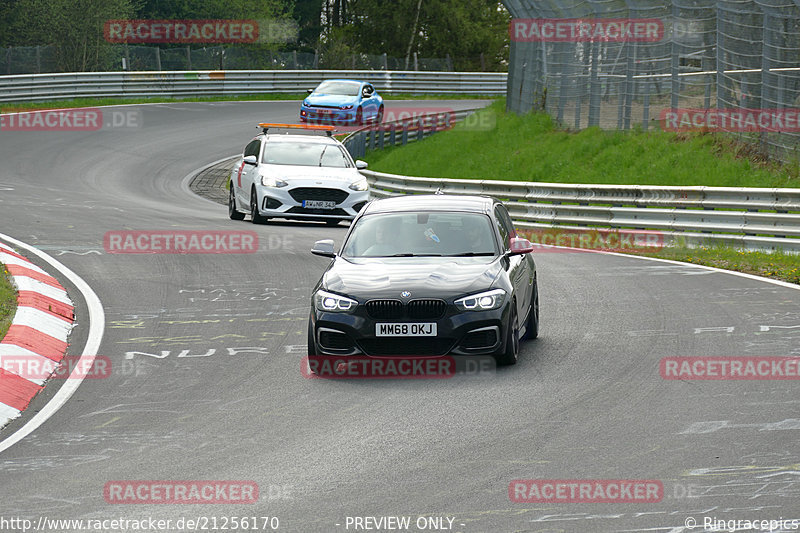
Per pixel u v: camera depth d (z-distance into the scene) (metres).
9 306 40.44
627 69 102.88
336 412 28.09
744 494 20.69
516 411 27.70
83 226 68.75
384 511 20.17
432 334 32.16
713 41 93.31
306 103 139.38
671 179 89.31
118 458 24.22
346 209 75.31
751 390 29.38
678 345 35.78
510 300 33.09
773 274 53.59
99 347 37.00
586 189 74.94
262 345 37.25
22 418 28.27
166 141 132.25
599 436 25.14
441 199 38.91
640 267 56.88
